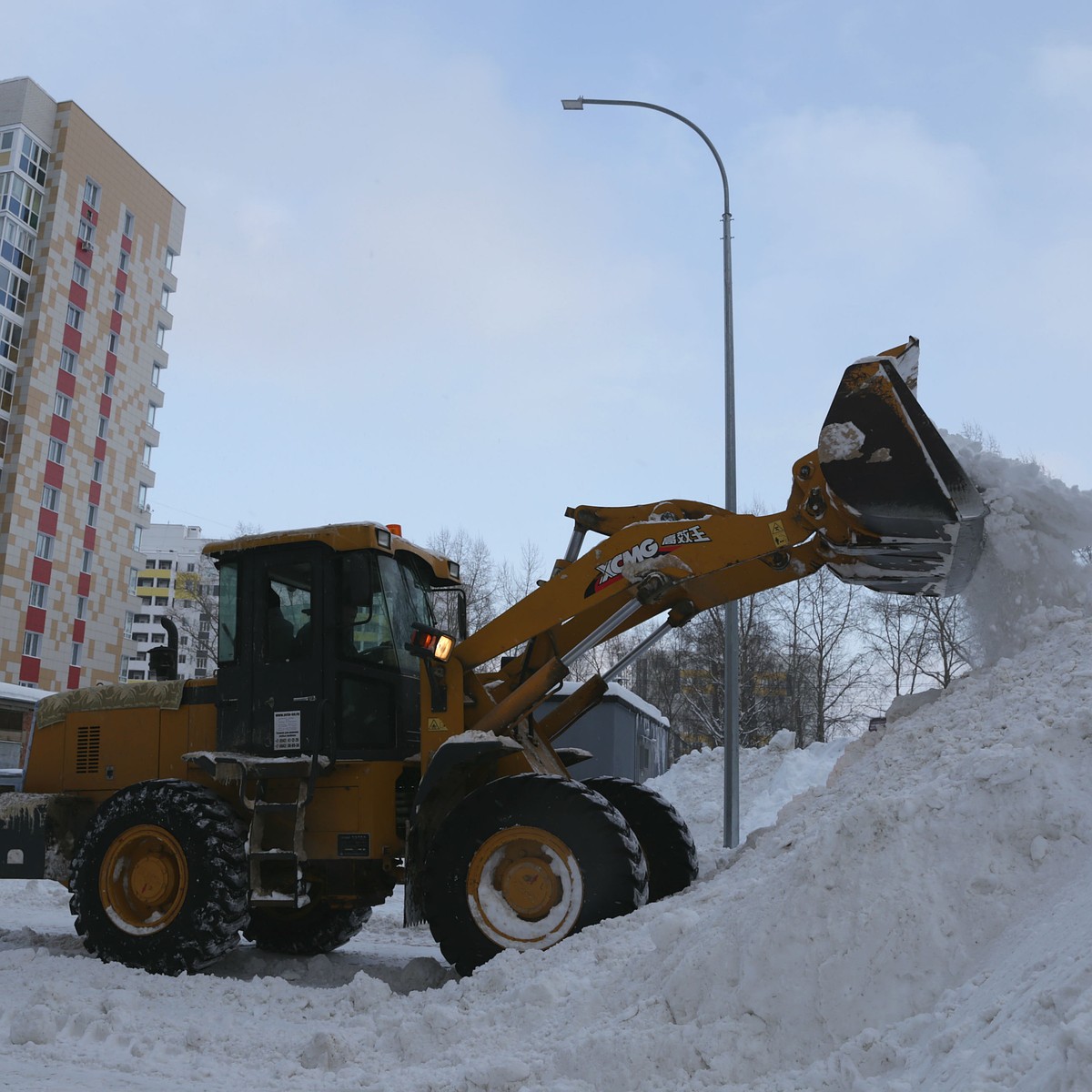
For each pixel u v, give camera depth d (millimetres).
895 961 3240
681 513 6332
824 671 36812
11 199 39219
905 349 5828
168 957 5887
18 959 6156
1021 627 5312
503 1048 3934
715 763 16891
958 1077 2484
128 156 44562
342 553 6453
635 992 3836
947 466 5363
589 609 6320
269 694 6395
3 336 38906
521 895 5367
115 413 43469
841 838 3566
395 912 10227
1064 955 2701
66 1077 4043
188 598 49312
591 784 6691
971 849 3449
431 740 6035
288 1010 5117
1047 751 3715
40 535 39531
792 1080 3039
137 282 45062
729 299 13758
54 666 39750
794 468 5766
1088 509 5336
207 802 6164
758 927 3496
